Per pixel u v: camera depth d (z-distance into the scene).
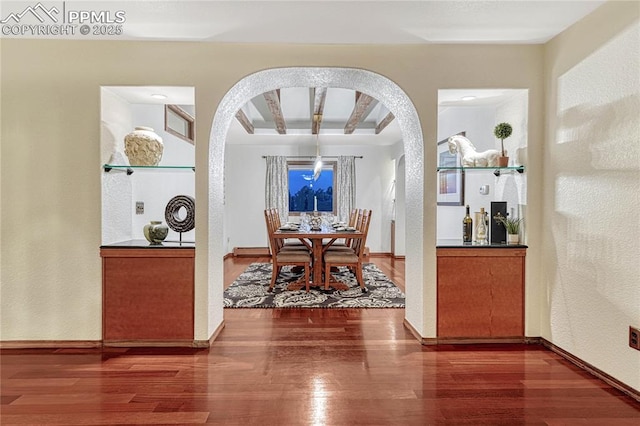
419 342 2.77
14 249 2.64
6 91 2.62
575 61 2.38
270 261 6.67
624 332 2.00
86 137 2.65
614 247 2.07
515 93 2.83
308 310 3.59
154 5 2.16
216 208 2.92
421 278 2.77
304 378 2.18
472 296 2.75
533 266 2.75
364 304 3.78
